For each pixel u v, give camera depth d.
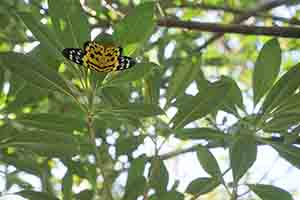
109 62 1.10
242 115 1.27
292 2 1.73
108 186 1.16
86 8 1.49
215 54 2.16
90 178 1.21
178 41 1.76
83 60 1.10
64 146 1.16
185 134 1.21
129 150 1.26
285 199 1.20
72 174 1.21
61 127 1.15
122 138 1.26
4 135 1.15
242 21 1.76
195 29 1.51
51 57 1.22
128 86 1.22
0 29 1.47
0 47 1.51
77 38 1.12
